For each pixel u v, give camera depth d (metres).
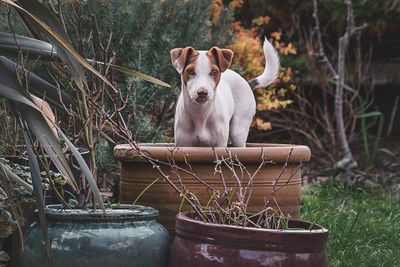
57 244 2.16
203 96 2.63
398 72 5.92
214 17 4.36
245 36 4.75
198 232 2.17
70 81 2.53
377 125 6.09
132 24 3.42
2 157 2.62
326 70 5.73
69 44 2.13
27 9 2.22
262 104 4.77
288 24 5.79
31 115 2.16
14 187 2.39
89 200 2.43
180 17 3.64
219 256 2.13
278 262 2.10
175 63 2.71
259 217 2.34
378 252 2.94
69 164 2.38
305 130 5.98
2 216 2.27
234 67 3.89
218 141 2.79
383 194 4.13
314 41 5.80
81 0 2.94
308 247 2.12
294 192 2.56
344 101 5.69
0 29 3.37
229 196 2.41
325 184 4.31
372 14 5.59
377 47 5.96
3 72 2.13
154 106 3.49
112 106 3.17
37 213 2.26
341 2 5.59
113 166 3.28
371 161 4.91
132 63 3.36
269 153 2.48
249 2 5.73
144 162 2.50
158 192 2.49
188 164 2.42
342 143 4.70
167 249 2.27
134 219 2.21
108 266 2.15
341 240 3.01
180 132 2.78
